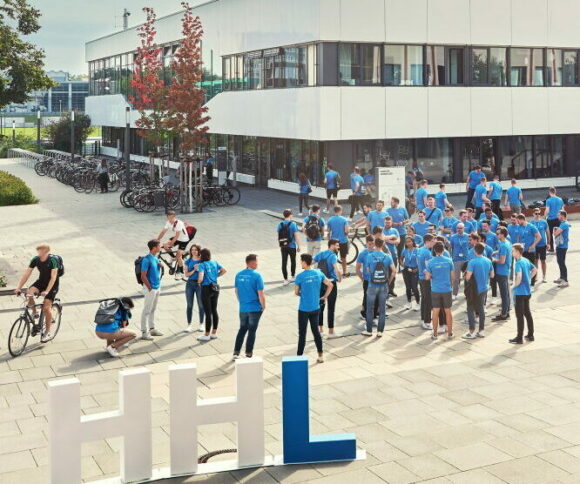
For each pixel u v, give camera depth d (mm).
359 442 9727
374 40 34719
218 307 17234
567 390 11625
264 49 39375
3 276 19219
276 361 13367
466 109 37156
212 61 45750
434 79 36438
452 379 12234
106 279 20094
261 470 8969
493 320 16047
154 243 14633
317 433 10000
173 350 14031
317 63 34406
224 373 12766
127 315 13859
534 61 38969
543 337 14742
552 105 39438
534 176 39750
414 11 35500
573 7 39469
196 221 29906
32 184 45906
